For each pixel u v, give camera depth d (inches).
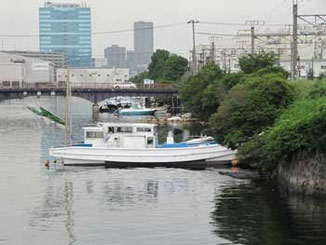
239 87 3095.5
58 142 4303.6
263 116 2839.6
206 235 1768.0
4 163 3282.5
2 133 5083.7
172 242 1704.0
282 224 1873.8
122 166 3164.4
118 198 2311.8
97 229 1850.4
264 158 2596.0
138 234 1788.9
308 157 2293.3
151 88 7839.6
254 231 1807.3
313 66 6378.0
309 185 2272.4
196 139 3636.8
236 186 2524.6
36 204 2212.1
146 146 3253.0
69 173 2940.5
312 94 2866.6
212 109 5017.2
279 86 2915.8
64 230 1843.0
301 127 2289.6
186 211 2075.5
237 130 2883.9
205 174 2876.5
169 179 2741.1
